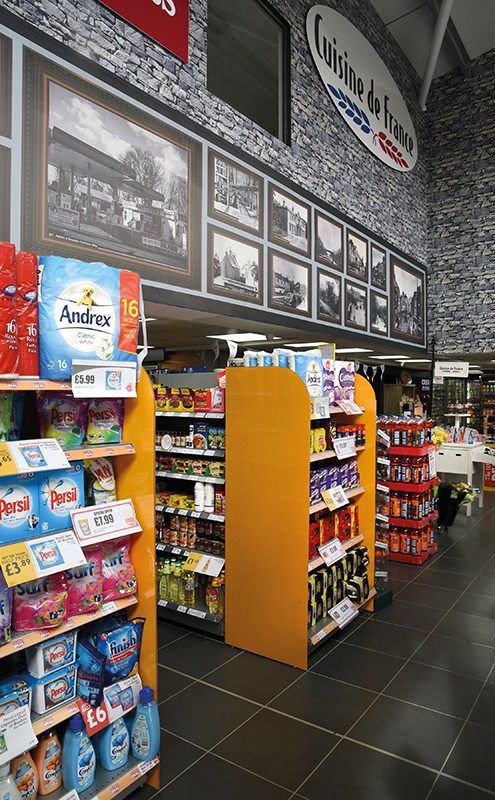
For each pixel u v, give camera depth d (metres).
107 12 3.60
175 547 4.06
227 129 4.75
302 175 5.88
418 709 2.93
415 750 2.59
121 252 3.62
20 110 2.98
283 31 5.86
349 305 6.80
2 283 1.73
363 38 7.45
